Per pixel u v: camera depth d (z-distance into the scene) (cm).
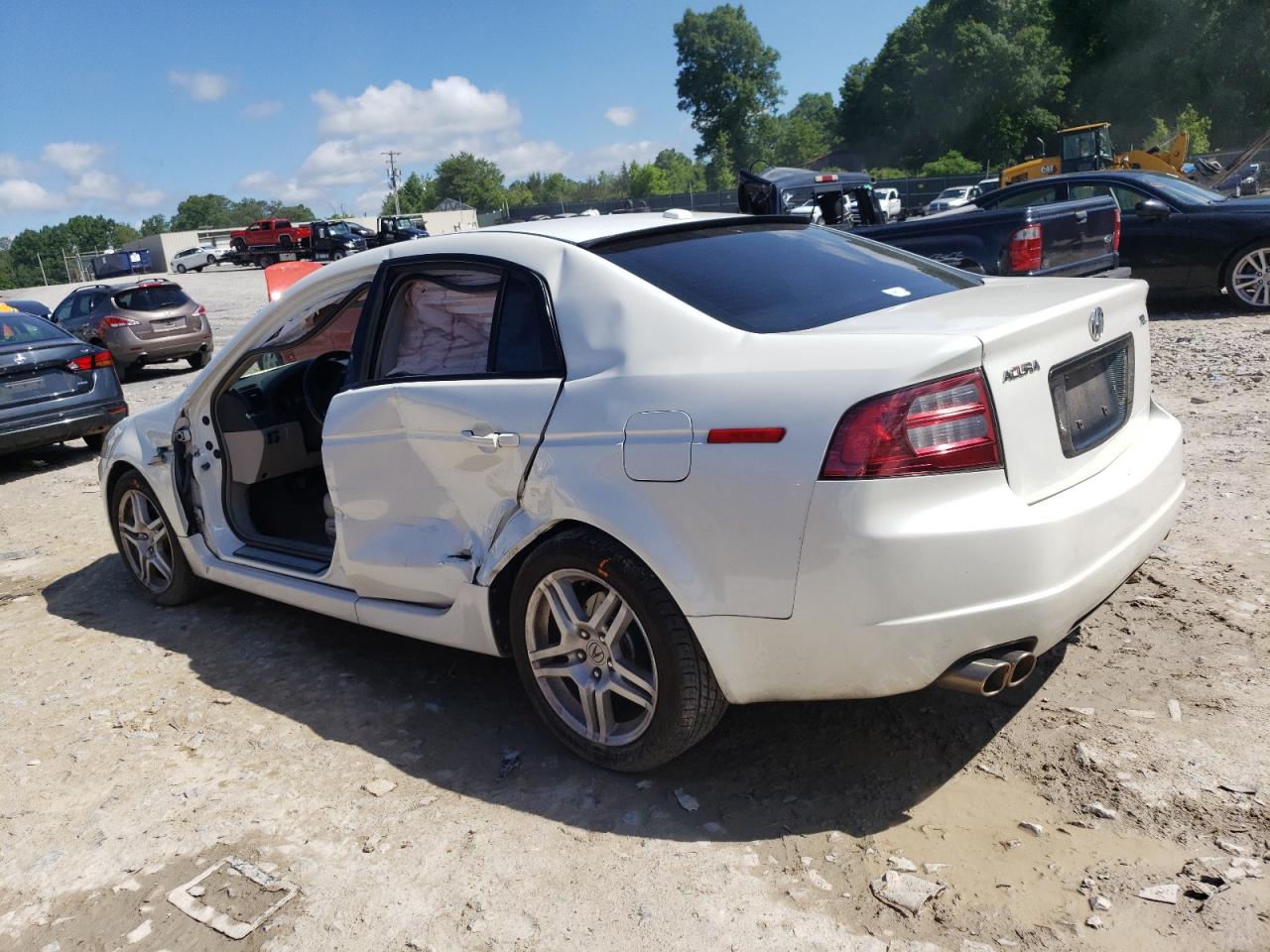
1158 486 312
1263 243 1024
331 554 414
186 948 255
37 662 447
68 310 1655
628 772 312
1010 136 7512
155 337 1597
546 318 317
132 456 483
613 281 308
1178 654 352
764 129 10556
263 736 361
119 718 384
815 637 261
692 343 287
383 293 368
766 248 351
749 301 305
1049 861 256
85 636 475
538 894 263
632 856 275
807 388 260
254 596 509
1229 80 6469
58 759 356
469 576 330
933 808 282
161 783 334
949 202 4384
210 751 353
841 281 334
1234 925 227
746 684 276
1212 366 802
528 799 307
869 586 251
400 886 271
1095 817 271
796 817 285
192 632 467
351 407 362
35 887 286
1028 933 233
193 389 453
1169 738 302
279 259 5309
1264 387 719
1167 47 6631
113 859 295
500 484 319
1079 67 7256
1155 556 437
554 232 338
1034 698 334
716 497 267
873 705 341
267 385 473
